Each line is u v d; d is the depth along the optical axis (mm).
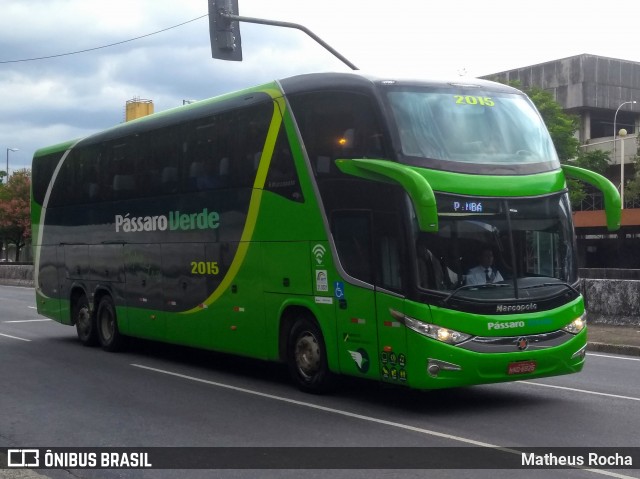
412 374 9883
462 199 10125
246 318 12680
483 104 10883
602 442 8812
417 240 9914
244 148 12672
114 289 16469
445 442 8875
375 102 10398
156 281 15008
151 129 15141
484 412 10461
